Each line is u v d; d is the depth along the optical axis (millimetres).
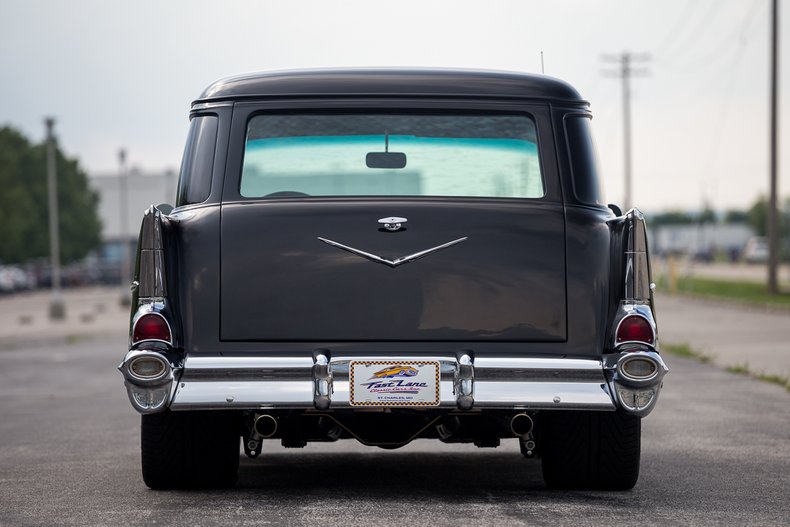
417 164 11156
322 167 11148
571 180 11031
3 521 10500
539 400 10289
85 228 192375
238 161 11062
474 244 10750
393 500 11336
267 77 11281
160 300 10562
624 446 11414
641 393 10336
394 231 10742
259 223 10773
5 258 170375
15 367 36750
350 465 14391
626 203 130500
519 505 11023
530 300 10742
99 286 175875
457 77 11250
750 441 16500
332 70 11320
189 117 11477
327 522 10078
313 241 10734
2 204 167375
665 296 88875
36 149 189250
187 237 10797
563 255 10789
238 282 10719
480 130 11195
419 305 10688
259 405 10281
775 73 77562
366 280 10688
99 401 24469
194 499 11406
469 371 10289
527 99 11211
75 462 14836
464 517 10328
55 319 76125
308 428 11359
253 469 13969
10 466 14570
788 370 29156
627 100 130625
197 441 11477
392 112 11195
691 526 10055
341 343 10664
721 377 27719
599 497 11570
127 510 10836
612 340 10570
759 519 10461
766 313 62062
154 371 10281
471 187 11109
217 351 10664
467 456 15430
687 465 14102
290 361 10359
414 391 10320
